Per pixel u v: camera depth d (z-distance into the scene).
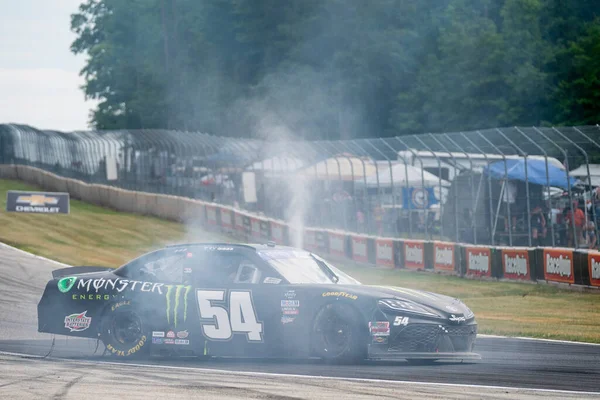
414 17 158.00
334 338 22.91
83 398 17.08
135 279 25.09
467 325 23.19
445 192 70.88
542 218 60.22
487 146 60.75
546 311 43.53
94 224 85.25
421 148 65.81
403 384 19.03
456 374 20.95
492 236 60.47
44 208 86.38
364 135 153.12
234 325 23.67
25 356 24.38
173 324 24.22
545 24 148.12
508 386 19.11
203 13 176.62
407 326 22.47
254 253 24.50
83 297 25.25
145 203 96.69
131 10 199.75
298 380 19.58
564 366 23.23
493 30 137.12
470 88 135.88
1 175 127.06
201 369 21.62
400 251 68.12
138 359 24.22
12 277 48.00
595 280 51.31
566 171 54.47
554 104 132.50
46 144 116.56
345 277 25.47
